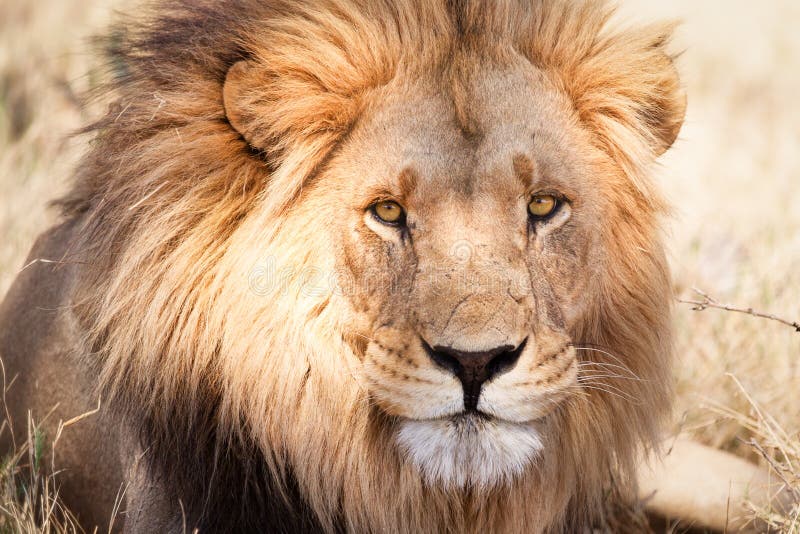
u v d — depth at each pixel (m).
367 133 6.28
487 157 6.12
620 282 6.80
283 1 6.59
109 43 7.40
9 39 16.86
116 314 6.49
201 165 6.39
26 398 8.10
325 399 6.35
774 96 20.16
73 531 7.27
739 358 9.85
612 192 6.70
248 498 6.54
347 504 6.50
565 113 6.52
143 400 6.56
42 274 8.16
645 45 6.88
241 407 6.35
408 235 6.14
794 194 15.12
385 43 6.35
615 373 6.82
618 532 7.86
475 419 5.98
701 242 12.14
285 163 6.30
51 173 11.80
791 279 10.83
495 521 6.64
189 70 6.54
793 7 25.14
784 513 7.65
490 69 6.34
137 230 6.38
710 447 8.53
